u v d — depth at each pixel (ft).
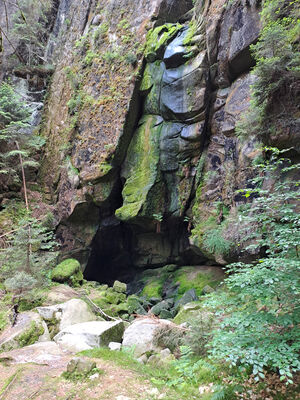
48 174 37.45
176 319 18.03
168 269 31.71
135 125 32.24
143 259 34.40
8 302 21.40
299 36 16.84
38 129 40.52
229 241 20.90
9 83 44.34
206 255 25.41
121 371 11.88
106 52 34.83
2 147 35.86
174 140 28.32
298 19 17.22
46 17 46.78
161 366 13.10
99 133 32.89
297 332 8.77
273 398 9.43
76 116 35.81
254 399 9.51
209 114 26.96
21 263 23.57
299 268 9.05
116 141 30.99
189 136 27.02
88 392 10.50
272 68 16.06
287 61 15.94
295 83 16.14
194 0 31.04
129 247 35.65
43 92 43.60
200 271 28.66
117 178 32.48
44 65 44.29
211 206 25.11
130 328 16.79
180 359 13.21
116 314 23.70
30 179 37.68
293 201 15.84
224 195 23.73
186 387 10.85
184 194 27.86
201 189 26.55
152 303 27.40
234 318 9.74
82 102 35.78
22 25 42.83
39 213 34.06
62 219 33.99
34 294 22.31
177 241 31.65
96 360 12.87
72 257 33.50
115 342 15.97
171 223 30.32
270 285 9.05
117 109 31.83
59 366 12.65
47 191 36.83
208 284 26.23
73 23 42.57
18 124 34.60
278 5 18.67
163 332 15.52
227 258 21.97
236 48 23.35
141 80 31.35
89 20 40.06
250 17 22.75
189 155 27.71
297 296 9.53
